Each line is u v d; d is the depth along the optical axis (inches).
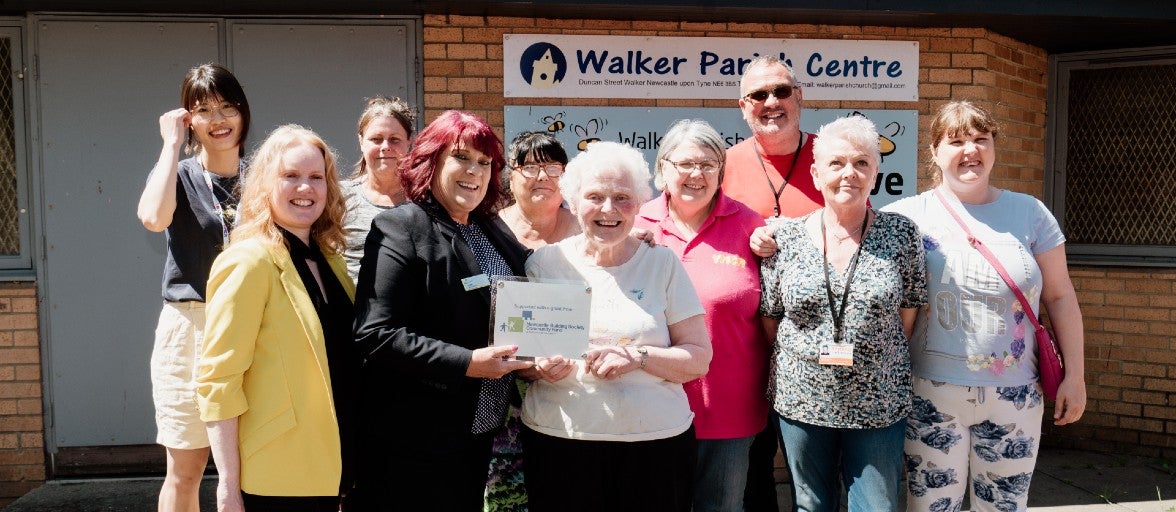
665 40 190.5
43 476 186.9
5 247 189.8
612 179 103.2
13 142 188.1
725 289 119.3
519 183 139.1
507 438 125.3
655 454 104.6
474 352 97.4
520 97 188.7
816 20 189.3
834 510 121.1
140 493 181.5
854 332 112.3
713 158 119.9
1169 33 202.7
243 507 95.3
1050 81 224.5
